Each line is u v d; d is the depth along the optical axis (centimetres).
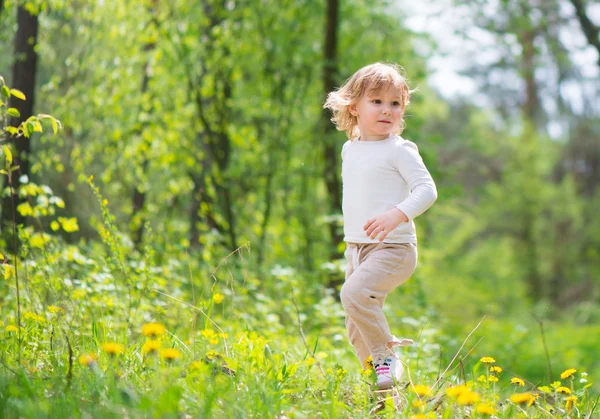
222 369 384
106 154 1039
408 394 366
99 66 992
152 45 1091
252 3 1191
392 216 361
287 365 400
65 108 952
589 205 3303
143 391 323
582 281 3216
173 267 791
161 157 1064
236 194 1198
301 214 1235
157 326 316
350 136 430
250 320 682
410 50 1366
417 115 1362
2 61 906
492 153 2989
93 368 307
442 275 2212
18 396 294
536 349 1319
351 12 1308
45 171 1001
